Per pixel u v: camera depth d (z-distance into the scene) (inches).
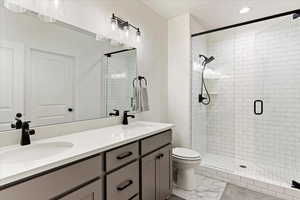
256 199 75.7
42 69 50.8
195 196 78.3
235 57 116.7
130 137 52.2
